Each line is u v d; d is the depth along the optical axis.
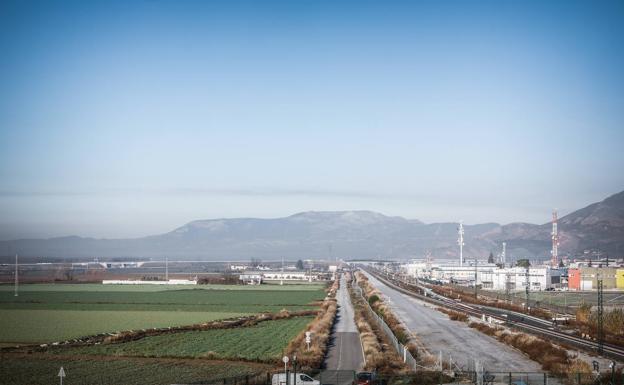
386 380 69.50
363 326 122.00
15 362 84.69
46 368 80.06
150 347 99.06
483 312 168.88
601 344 98.31
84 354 91.81
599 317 111.19
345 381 70.06
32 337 111.19
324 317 135.25
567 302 193.12
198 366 81.81
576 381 70.38
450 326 134.88
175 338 111.00
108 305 182.00
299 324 136.12
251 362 84.81
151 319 143.62
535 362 88.50
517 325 132.38
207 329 124.81
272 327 129.75
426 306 186.88
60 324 132.88
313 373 75.25
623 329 123.25
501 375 76.25
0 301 193.25
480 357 93.31
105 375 75.25
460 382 70.00
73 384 69.75
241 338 111.06
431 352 98.06
